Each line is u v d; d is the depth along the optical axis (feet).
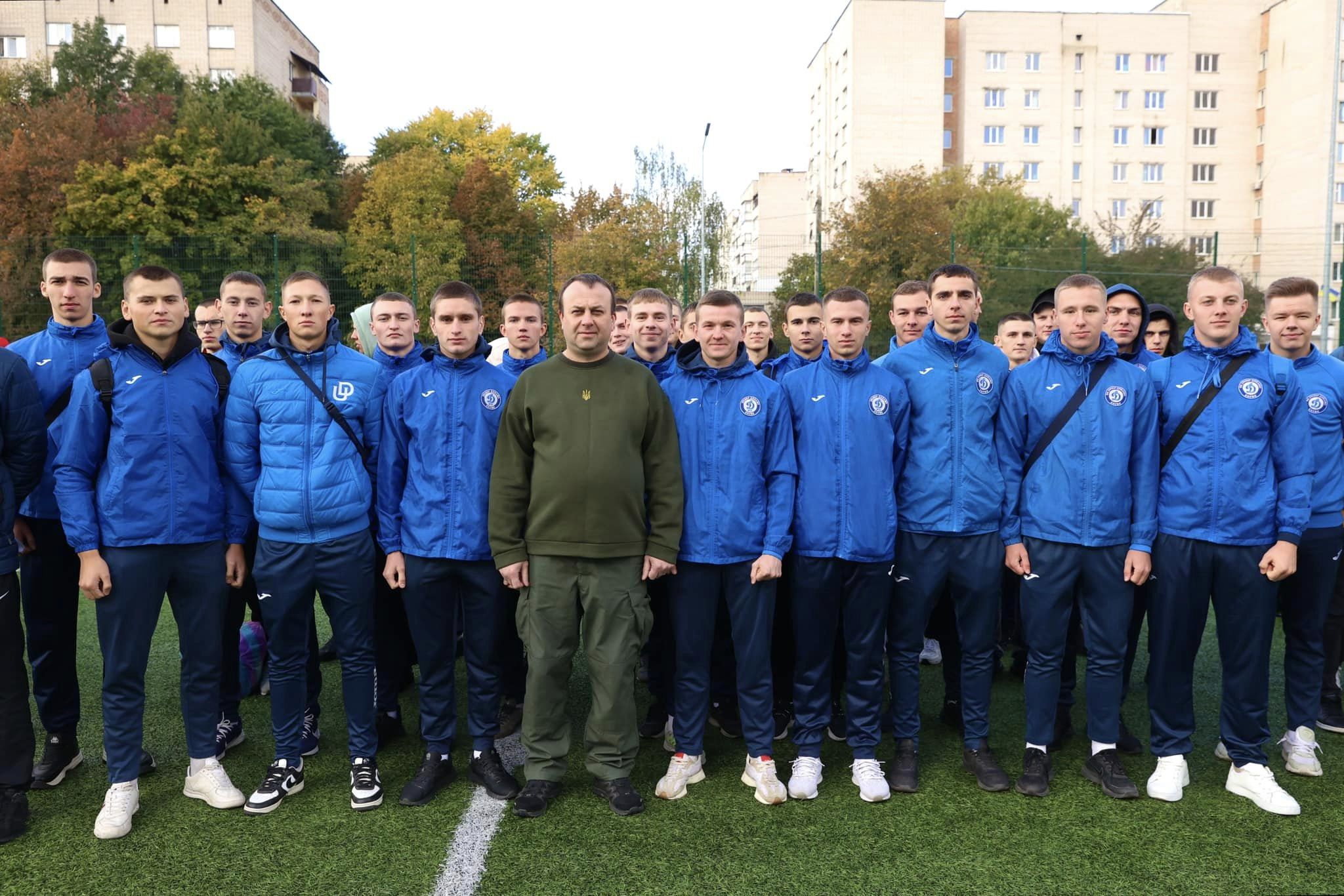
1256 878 8.25
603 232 84.64
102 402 9.24
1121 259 76.54
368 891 8.07
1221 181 166.09
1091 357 10.27
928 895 7.98
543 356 13.02
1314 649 10.63
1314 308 11.25
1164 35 160.76
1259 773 9.86
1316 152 152.97
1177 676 10.10
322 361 9.93
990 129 159.53
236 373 9.89
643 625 10.01
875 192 73.36
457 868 8.46
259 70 125.29
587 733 10.03
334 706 13.21
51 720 10.55
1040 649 10.36
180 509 9.50
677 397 10.32
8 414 9.21
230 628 11.35
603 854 8.73
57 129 90.07
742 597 10.13
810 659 10.35
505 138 135.03
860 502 10.03
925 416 10.36
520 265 54.34
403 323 13.06
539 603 9.76
